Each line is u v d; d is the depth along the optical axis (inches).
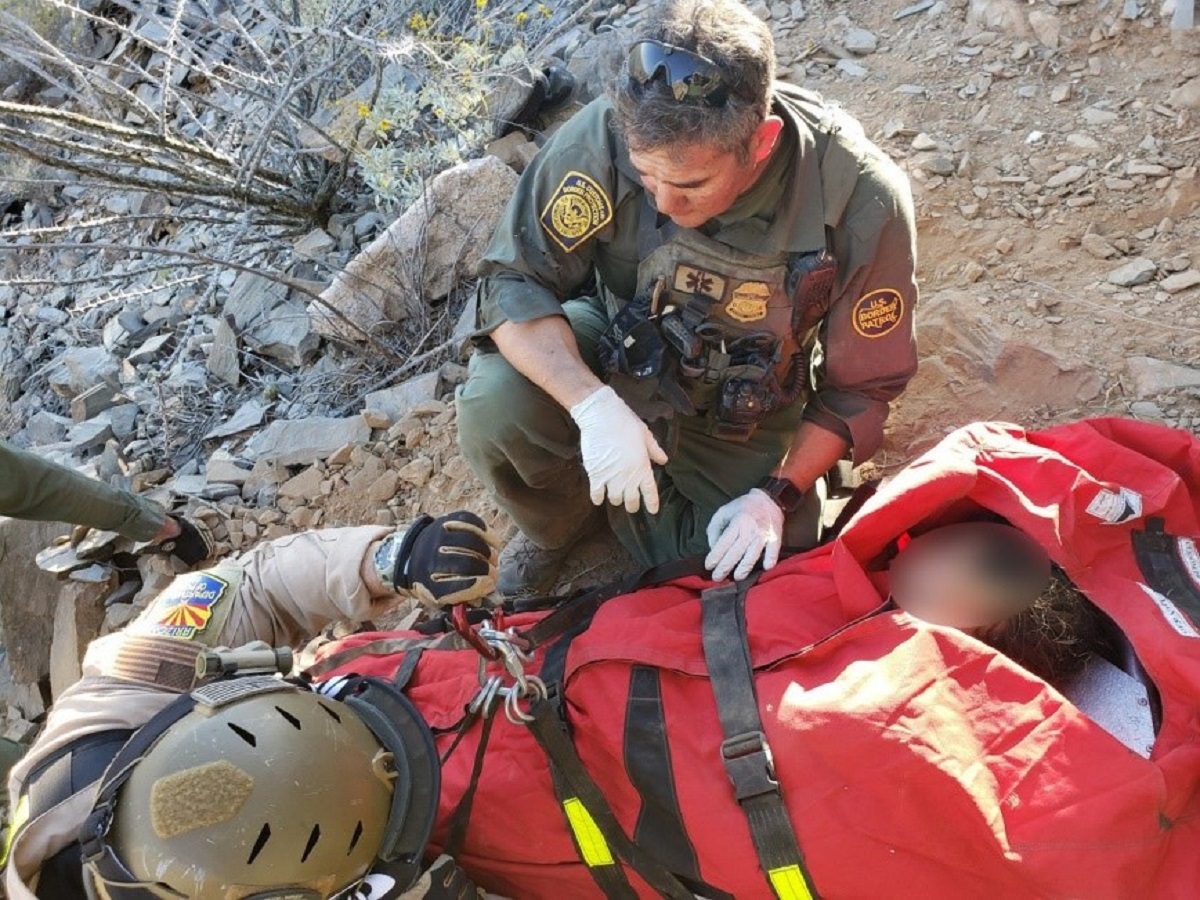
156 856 54.5
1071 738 59.9
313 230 151.2
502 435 85.0
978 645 62.9
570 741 64.9
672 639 67.9
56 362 160.6
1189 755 59.8
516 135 136.0
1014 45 126.0
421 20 137.3
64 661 107.3
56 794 61.2
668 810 63.4
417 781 62.4
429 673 73.7
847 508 87.4
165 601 72.6
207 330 148.5
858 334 78.5
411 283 127.6
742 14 65.7
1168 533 72.2
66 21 195.5
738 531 78.9
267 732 57.2
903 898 59.6
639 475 76.8
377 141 146.6
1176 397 94.8
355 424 117.6
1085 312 102.8
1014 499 70.8
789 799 60.7
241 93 165.0
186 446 131.2
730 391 82.0
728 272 76.5
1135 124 115.3
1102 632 72.2
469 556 70.9
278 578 75.2
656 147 65.3
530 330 80.0
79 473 97.6
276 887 54.9
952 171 116.5
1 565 109.3
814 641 67.3
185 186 143.0
